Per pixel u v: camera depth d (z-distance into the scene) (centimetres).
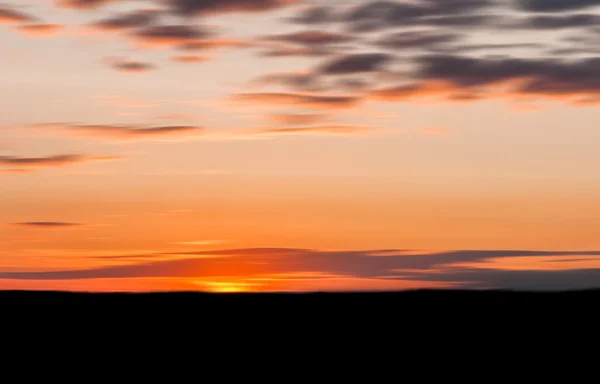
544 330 4375
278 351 4119
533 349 4097
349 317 4666
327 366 3891
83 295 5128
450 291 5106
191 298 5041
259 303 4966
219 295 5100
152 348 4162
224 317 4703
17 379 3672
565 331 4353
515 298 4966
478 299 4944
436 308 4803
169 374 3772
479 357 3997
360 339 4294
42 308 4828
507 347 4138
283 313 4769
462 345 4181
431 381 3669
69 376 3722
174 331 4447
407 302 4938
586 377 3700
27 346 4156
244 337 4347
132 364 3906
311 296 5078
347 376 3744
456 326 4478
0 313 4725
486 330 4416
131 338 4322
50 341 4247
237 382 3662
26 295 5106
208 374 3769
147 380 3681
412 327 4491
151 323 4581
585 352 4038
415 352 4084
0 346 4153
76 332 4412
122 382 3647
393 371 3812
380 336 4353
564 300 4881
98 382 3644
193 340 4294
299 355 4056
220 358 4003
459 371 3800
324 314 4725
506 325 4488
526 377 3703
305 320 4634
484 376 3728
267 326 4541
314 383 3659
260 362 3950
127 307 4884
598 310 4691
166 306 4884
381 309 4816
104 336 4344
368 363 3928
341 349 4141
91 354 4050
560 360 3931
